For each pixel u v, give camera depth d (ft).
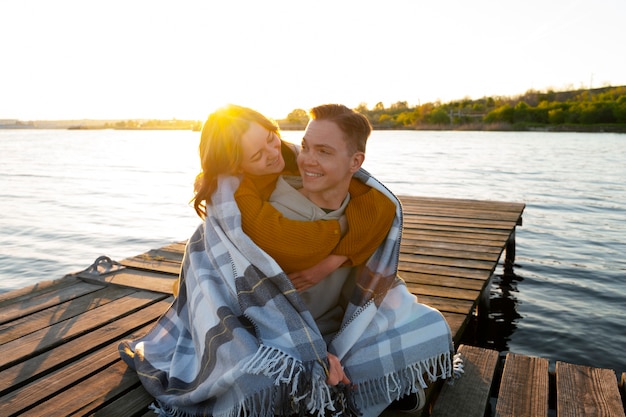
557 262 26.09
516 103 317.01
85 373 9.31
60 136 281.33
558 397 8.94
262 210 7.56
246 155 7.52
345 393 7.61
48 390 8.73
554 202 44.24
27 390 8.73
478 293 14.26
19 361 9.69
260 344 7.20
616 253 27.63
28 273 25.55
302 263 7.66
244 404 7.06
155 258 16.55
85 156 103.50
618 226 34.42
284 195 7.89
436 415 8.34
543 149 116.06
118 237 32.65
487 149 117.60
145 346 9.63
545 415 8.38
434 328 8.32
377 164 81.25
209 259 8.46
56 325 11.34
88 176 65.87
